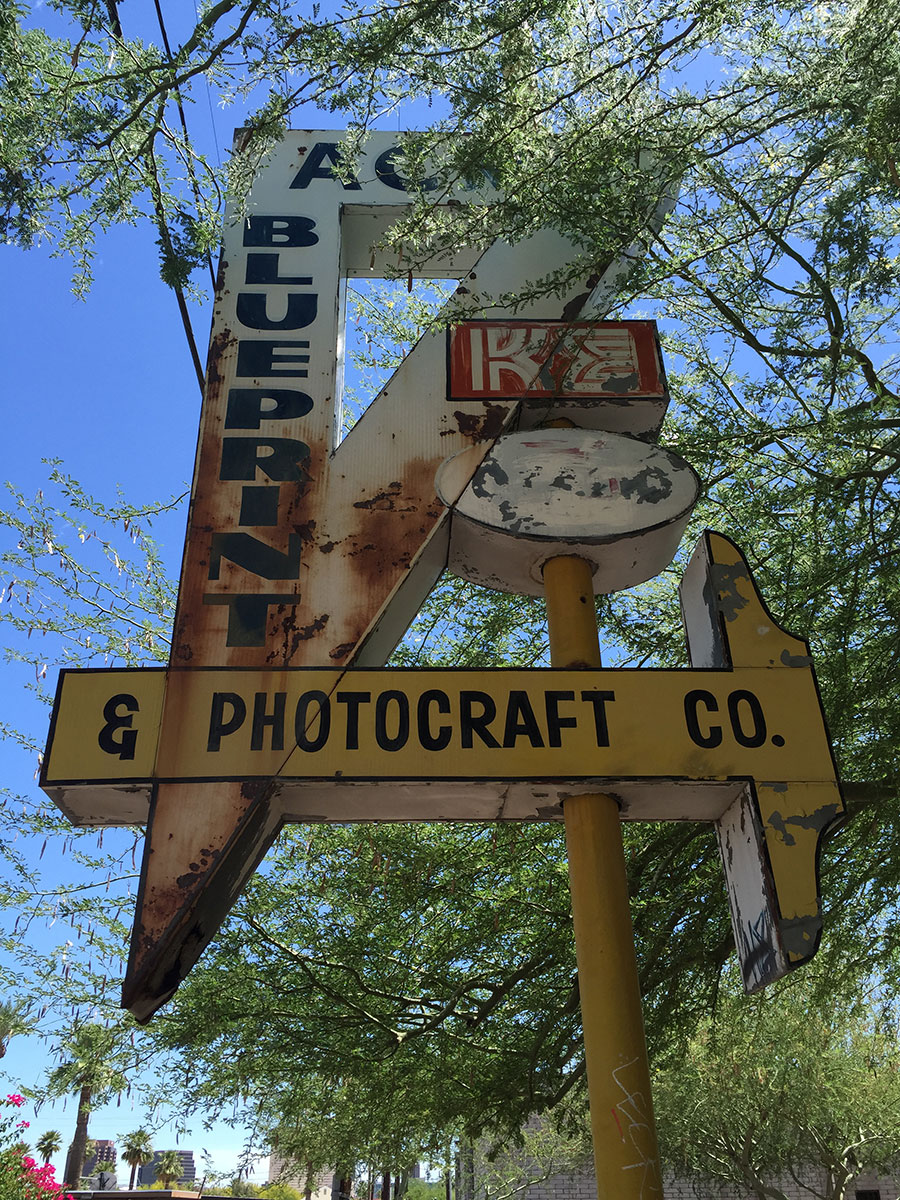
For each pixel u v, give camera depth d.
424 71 4.81
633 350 5.46
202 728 4.19
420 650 8.26
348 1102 8.91
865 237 6.36
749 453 6.73
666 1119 20.61
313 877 7.92
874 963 7.36
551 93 5.09
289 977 7.76
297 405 5.22
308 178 6.11
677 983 7.37
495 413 5.19
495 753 4.12
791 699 4.30
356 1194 23.83
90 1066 7.34
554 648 4.80
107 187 4.81
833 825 4.09
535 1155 24.45
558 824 7.33
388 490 4.94
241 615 4.53
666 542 4.94
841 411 6.44
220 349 5.39
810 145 5.64
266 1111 8.56
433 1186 40.47
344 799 4.25
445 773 4.07
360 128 4.99
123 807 4.26
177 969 4.04
